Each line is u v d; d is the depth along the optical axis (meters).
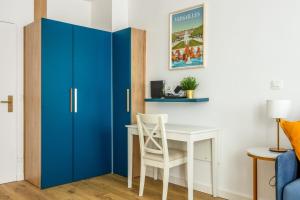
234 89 2.75
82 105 3.39
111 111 3.72
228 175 2.79
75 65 3.32
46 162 3.07
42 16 3.54
